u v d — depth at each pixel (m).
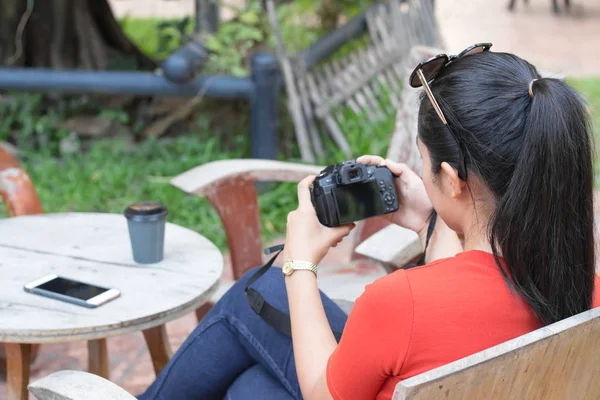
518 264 1.20
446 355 1.18
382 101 5.49
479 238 1.26
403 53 5.86
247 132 5.14
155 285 2.08
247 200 2.80
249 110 5.31
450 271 1.22
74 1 5.65
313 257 1.50
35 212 2.87
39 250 2.29
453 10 11.32
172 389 1.90
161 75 4.62
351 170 1.57
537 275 1.20
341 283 2.48
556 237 1.19
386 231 2.34
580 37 9.84
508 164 1.18
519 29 10.26
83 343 3.15
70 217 2.58
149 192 4.62
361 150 4.86
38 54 5.65
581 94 1.21
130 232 2.18
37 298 1.98
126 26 7.27
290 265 1.49
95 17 5.83
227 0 5.59
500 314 1.19
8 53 5.58
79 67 5.71
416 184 1.74
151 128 5.38
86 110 5.42
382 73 5.65
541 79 1.19
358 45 5.75
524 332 1.21
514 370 1.09
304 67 4.98
